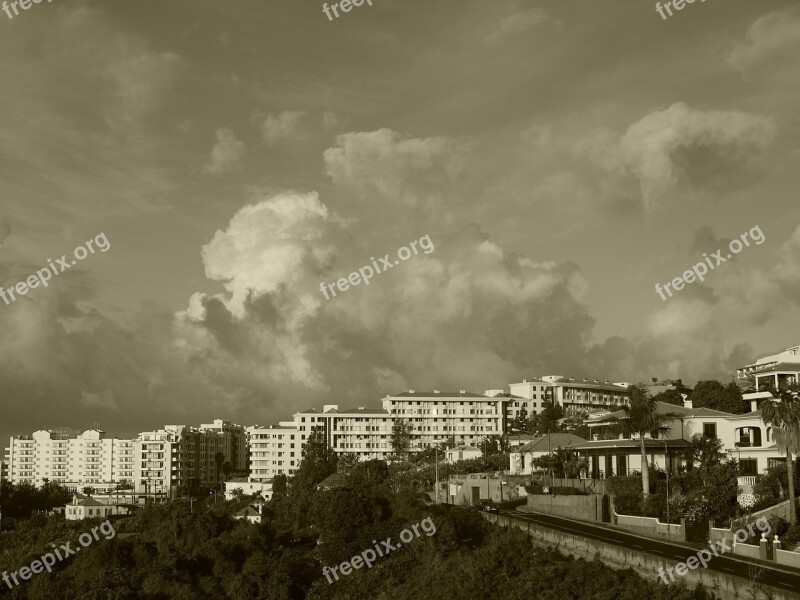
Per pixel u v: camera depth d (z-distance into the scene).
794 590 60.28
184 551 126.00
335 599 106.69
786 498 88.12
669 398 170.62
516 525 100.19
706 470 98.50
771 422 83.69
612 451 124.12
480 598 85.25
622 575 76.56
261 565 115.19
